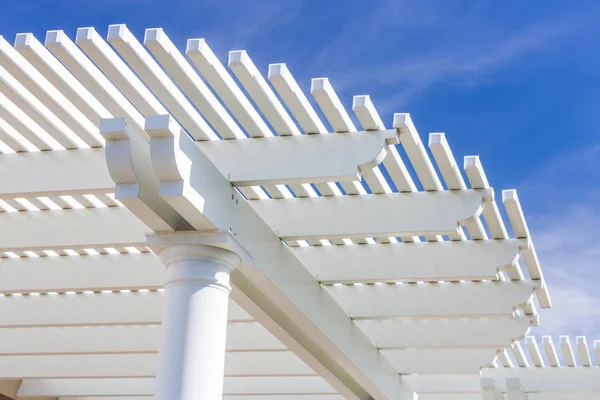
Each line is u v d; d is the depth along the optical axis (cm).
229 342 836
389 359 888
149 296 767
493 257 632
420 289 723
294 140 505
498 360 990
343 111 475
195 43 413
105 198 610
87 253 711
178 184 440
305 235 582
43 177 530
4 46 428
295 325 702
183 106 477
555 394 983
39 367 979
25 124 508
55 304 782
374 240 666
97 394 1081
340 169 487
